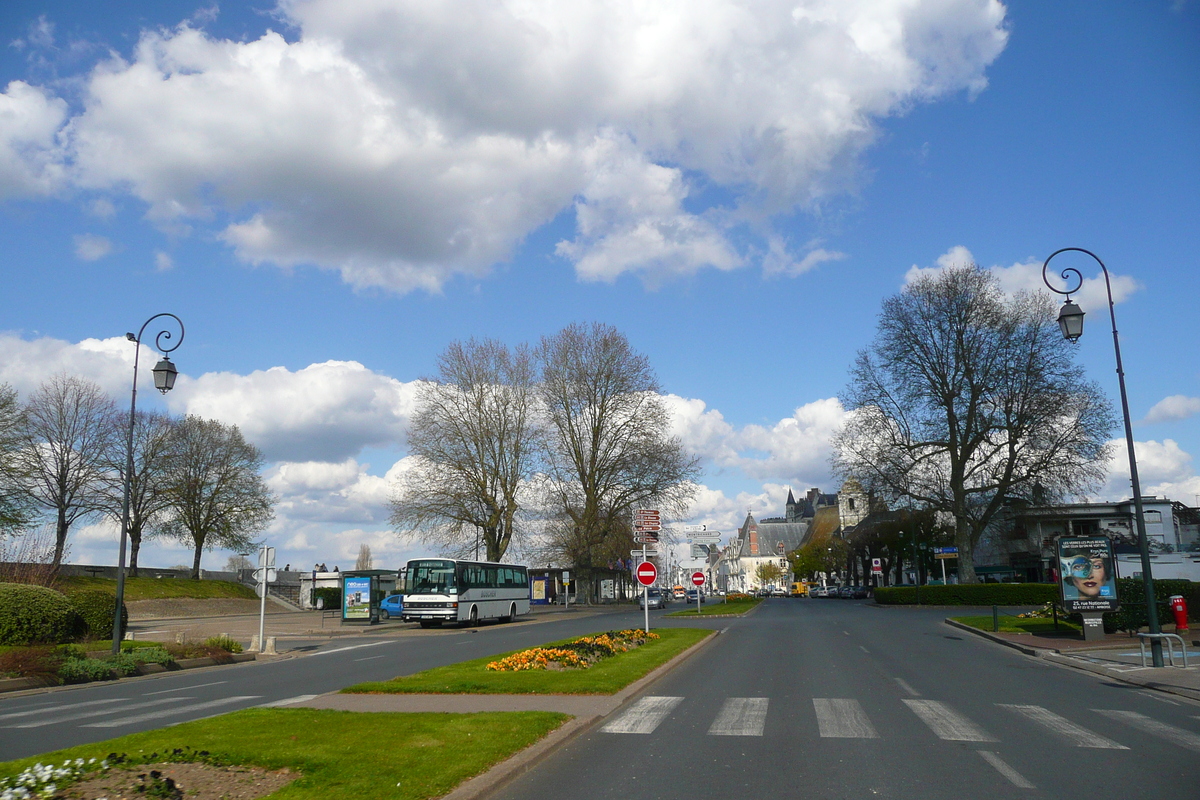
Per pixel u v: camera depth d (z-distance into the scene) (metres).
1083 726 11.12
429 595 39.41
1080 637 25.36
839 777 8.26
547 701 13.09
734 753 9.44
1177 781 8.02
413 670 19.27
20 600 22.03
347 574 45.47
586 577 61.75
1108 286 20.58
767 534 180.00
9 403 50.72
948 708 12.72
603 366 57.22
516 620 46.06
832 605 68.56
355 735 9.87
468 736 9.80
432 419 52.91
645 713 12.37
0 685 17.11
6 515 50.09
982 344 49.22
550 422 56.84
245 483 72.50
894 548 79.62
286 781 7.71
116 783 7.41
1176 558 44.91
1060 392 46.59
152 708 13.91
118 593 22.33
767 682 16.08
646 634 25.83
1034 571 73.62
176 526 67.62
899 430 51.84
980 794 7.57
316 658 24.80
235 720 10.99
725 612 52.56
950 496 51.69
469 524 52.75
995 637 26.55
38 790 7.08
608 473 56.62
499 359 55.47
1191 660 19.06
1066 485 46.59
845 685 15.56
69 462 60.50
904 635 29.27
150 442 65.31
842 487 54.88
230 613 63.62
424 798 7.21
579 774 8.52
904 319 51.44
